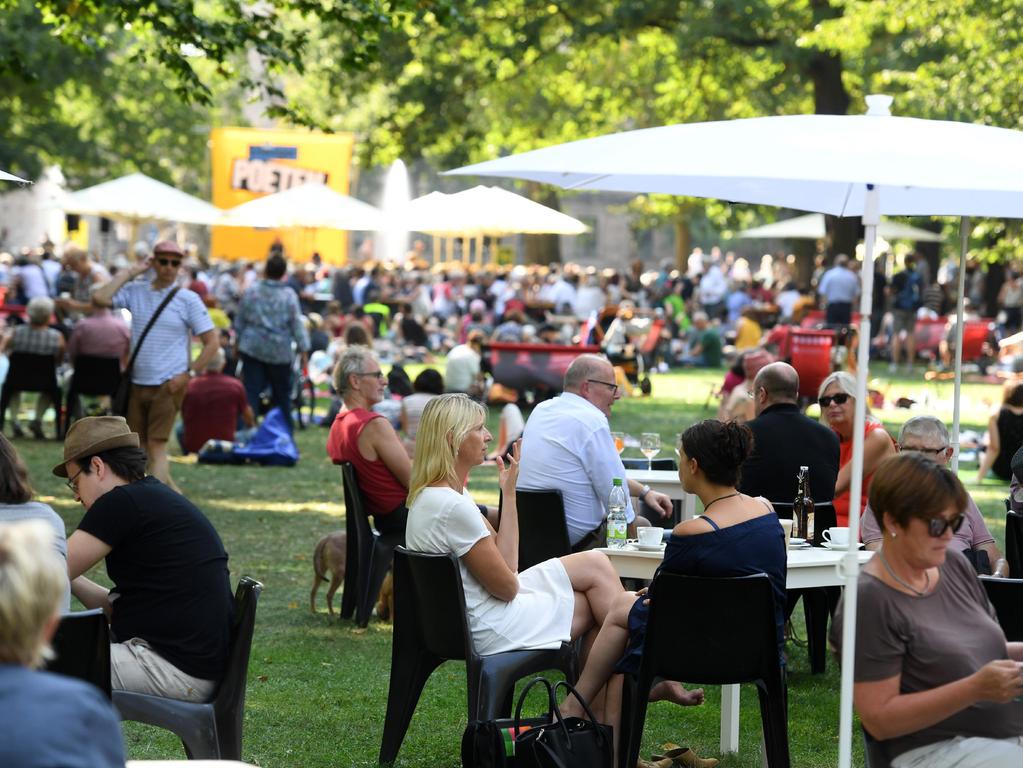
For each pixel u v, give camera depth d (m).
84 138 59.97
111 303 17.61
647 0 34.31
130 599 5.72
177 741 7.05
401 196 35.62
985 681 4.45
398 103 37.47
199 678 5.70
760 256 91.69
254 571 11.15
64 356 20.42
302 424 20.69
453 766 6.77
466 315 36.81
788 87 40.56
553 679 8.21
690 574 6.13
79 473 5.79
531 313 34.78
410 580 6.64
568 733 5.78
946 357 30.20
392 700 6.72
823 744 7.25
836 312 31.34
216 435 16.92
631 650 6.32
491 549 6.52
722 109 43.91
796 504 7.85
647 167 5.14
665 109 44.19
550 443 8.44
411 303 37.94
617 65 47.03
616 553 7.19
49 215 53.75
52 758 2.94
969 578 4.88
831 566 6.95
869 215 4.93
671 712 7.83
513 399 22.91
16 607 2.95
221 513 13.57
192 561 5.74
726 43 36.22
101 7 15.50
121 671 5.59
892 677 4.67
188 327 13.70
